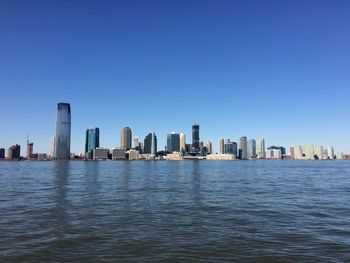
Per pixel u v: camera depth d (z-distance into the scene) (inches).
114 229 1090.7
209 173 5324.8
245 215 1352.1
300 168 7696.9
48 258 789.9
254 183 3120.1
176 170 6752.0
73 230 1074.1
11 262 761.0
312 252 832.3
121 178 3978.8
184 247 881.5
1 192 2266.2
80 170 6796.3
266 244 906.1
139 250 856.3
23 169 7436.0
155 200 1834.4
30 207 1557.6
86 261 770.8
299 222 1203.2
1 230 1071.0
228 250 853.8
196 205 1633.9
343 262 756.6
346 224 1165.1
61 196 2022.6
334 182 3233.3
